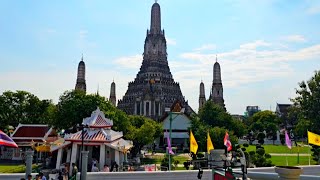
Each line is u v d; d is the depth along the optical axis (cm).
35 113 9225
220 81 16588
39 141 6981
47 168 4825
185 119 10462
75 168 3166
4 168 5409
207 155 2325
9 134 8069
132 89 17075
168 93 16412
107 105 7081
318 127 5962
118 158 4353
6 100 8956
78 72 15862
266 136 13775
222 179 1692
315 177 1842
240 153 1798
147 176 2766
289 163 5831
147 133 7500
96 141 4175
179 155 8219
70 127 6612
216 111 10356
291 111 6888
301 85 6184
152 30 17938
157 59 17438
